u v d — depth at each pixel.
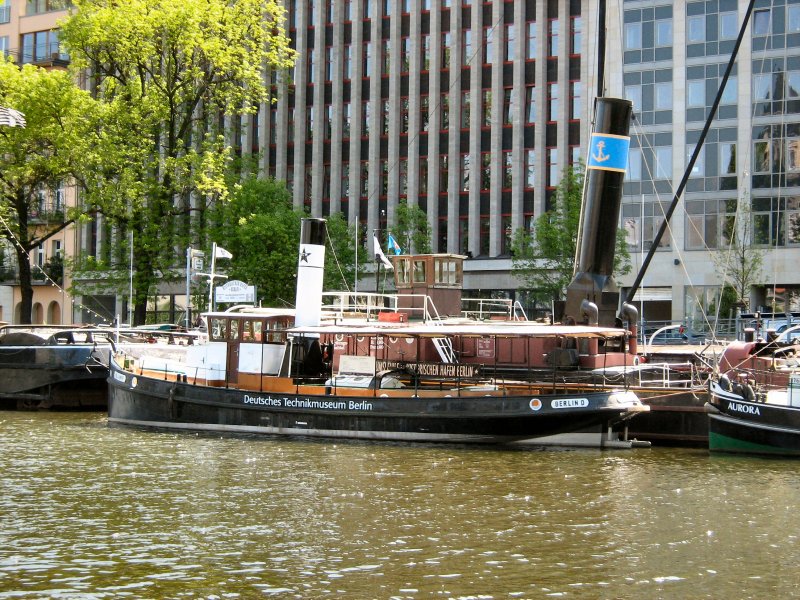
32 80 47.84
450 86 72.88
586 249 30.97
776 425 27.34
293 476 24.19
